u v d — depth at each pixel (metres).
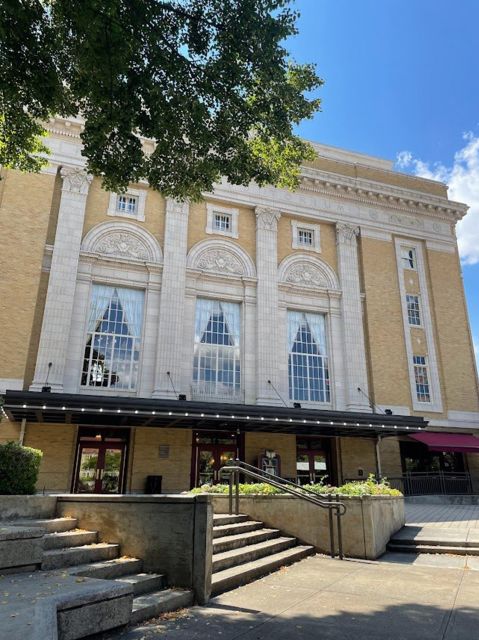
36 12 8.66
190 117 9.81
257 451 22.56
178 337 22.25
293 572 8.21
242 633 4.94
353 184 28.47
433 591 6.90
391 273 28.33
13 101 9.95
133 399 17.84
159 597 5.70
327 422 20.88
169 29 9.16
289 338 25.33
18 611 3.66
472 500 23.25
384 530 10.99
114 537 6.78
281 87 9.93
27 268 20.50
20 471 7.77
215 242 24.78
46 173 22.02
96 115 10.01
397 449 25.17
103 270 22.28
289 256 26.30
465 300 29.84
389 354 26.64
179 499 6.55
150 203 23.94
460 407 27.36
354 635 4.94
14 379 19.08
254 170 11.03
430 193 30.92
